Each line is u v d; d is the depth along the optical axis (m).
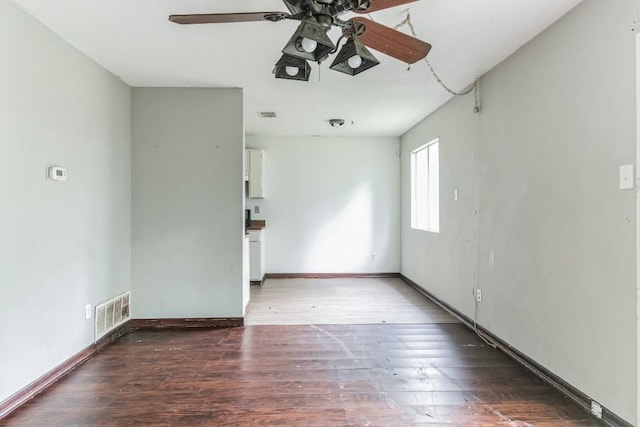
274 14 1.69
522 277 2.56
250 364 2.57
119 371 2.46
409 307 4.04
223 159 3.41
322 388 2.22
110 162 3.03
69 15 2.12
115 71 2.98
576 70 2.03
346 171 5.71
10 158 2.00
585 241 1.98
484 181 3.09
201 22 1.83
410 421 1.88
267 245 5.69
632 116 1.69
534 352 2.43
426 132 4.52
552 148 2.24
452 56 2.69
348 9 1.58
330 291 4.81
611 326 1.81
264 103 3.88
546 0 1.96
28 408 2.00
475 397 2.12
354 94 3.59
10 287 2.00
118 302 3.16
